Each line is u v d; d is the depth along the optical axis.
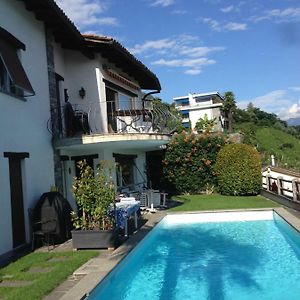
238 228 15.28
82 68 18.69
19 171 12.82
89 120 18.45
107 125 18.84
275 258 11.16
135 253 11.26
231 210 16.98
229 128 77.88
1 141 11.56
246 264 10.62
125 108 22.62
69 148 16.36
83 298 7.10
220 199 21.44
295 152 73.31
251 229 15.02
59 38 17.36
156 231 14.74
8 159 11.91
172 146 25.09
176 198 22.86
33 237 11.79
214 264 10.72
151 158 26.17
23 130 13.07
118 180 20.31
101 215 11.61
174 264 10.84
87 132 17.69
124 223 12.84
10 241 11.66
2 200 11.39
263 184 25.84
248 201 20.16
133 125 20.47
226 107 79.06
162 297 8.28
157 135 16.84
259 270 10.06
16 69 12.50
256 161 22.88
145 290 8.78
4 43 12.41
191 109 80.75
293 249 12.11
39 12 14.52
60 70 18.06
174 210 18.00
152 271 10.27
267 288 8.69
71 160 17.62
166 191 25.52
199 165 24.84
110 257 10.10
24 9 13.88
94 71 18.58
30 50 14.11
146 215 17.12
